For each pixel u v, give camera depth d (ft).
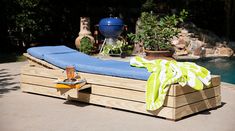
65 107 10.28
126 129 8.29
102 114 9.55
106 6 29.14
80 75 10.61
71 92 10.16
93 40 22.53
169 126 8.52
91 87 10.43
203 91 9.73
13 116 9.35
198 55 24.00
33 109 10.05
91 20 28.27
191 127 8.45
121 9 29.01
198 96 9.58
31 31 24.53
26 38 24.62
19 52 24.16
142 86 9.38
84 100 10.66
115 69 9.92
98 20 28.55
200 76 9.45
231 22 31.76
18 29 24.16
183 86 9.02
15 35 24.53
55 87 10.64
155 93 8.99
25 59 21.01
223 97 11.53
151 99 9.04
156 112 9.17
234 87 12.91
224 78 18.65
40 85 11.78
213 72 20.18
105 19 21.79
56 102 10.88
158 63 9.89
